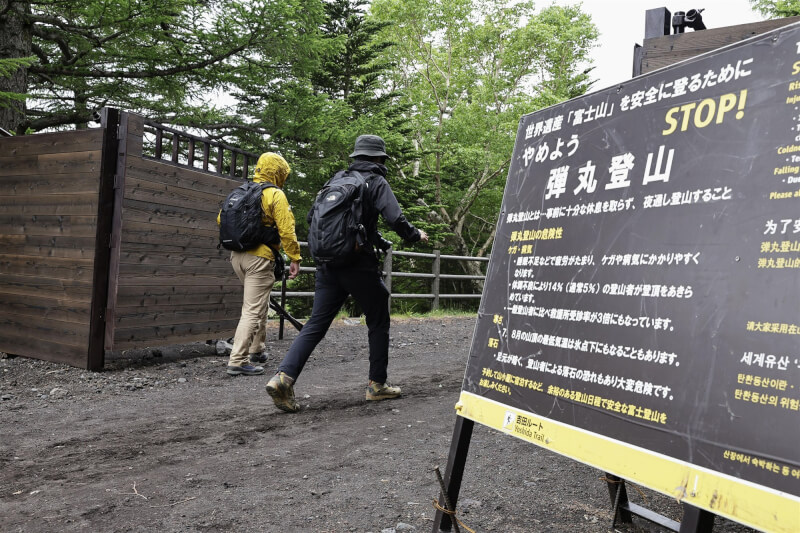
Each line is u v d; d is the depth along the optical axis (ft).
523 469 9.45
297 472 9.20
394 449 10.34
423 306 65.21
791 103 4.57
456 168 76.48
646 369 5.12
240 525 7.36
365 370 17.99
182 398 14.03
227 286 19.92
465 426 6.89
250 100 43.52
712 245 4.86
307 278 48.21
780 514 4.02
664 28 12.19
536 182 6.82
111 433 11.23
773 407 4.20
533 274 6.49
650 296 5.24
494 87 78.64
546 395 5.98
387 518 7.55
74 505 7.96
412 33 82.17
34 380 15.21
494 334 6.80
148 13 31.35
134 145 16.56
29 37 30.89
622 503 7.19
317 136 43.47
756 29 10.78
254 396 14.34
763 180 4.63
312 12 38.40
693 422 4.66
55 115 39.04
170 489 8.52
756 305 4.45
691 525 4.67
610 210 5.82
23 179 17.52
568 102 6.63
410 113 79.30
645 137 5.67
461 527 7.23
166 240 17.66
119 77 35.88
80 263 16.35
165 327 17.70
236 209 16.07
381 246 13.75
